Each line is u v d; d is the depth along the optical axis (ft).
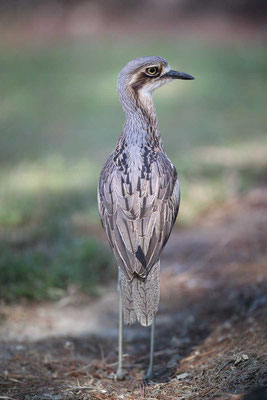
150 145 26.91
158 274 23.29
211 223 45.37
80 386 24.58
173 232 44.29
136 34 163.53
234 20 167.73
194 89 96.27
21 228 44.65
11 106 89.71
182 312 33.14
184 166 55.72
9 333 30.78
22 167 58.29
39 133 73.82
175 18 172.55
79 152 64.23
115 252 23.61
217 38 153.38
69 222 45.16
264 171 55.06
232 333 28.30
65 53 139.74
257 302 30.89
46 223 44.62
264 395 20.07
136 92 27.45
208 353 26.81
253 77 103.71
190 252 40.50
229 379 22.57
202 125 74.02
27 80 109.81
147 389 24.04
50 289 35.17
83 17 176.35
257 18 167.43
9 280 35.91
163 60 27.63
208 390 22.31
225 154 61.16
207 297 34.22
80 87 102.17
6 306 33.94
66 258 38.17
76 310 34.04
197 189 50.08
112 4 177.78
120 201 24.04
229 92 93.04
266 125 73.31
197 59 122.21
